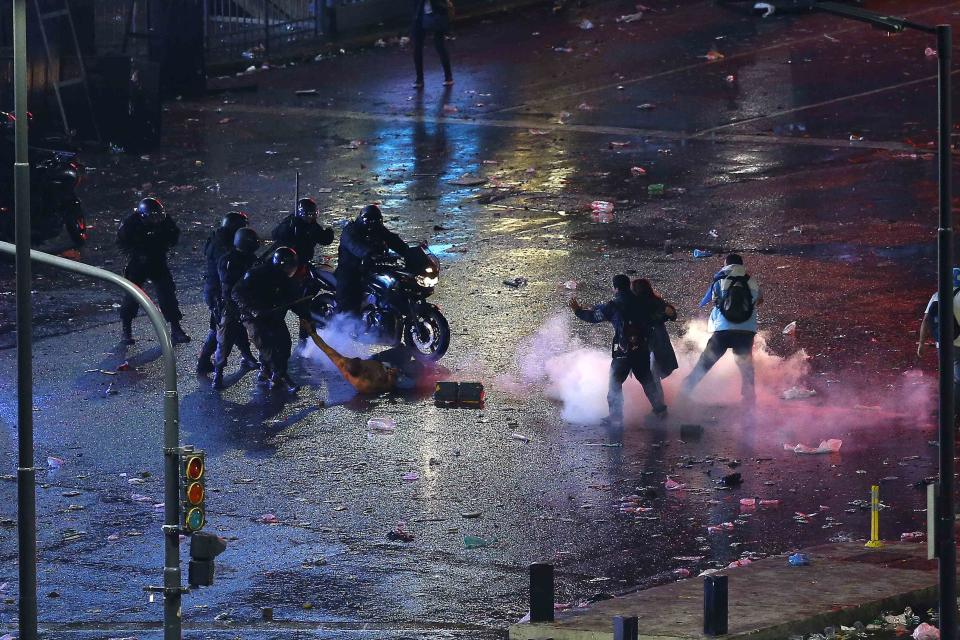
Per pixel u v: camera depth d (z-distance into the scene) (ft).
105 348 239.09
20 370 134.31
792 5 245.24
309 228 240.53
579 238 302.25
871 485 175.94
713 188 336.90
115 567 155.63
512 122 397.19
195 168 363.56
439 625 137.59
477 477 180.45
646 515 167.32
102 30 440.04
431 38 488.85
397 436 196.24
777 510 168.45
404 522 166.30
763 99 407.44
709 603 126.72
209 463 187.01
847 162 352.08
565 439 194.49
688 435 193.47
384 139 384.68
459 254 292.61
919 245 288.51
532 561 155.02
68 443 195.62
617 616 121.60
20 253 134.31
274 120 406.82
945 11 476.95
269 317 215.72
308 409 208.44
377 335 229.04
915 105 395.55
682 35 474.90
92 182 353.10
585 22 491.31
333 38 484.74
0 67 356.59
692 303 257.14
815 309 251.19
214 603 144.87
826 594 138.21
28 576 132.16
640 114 400.26
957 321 193.36
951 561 122.93
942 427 125.18
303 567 153.99
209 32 474.90
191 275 282.97
